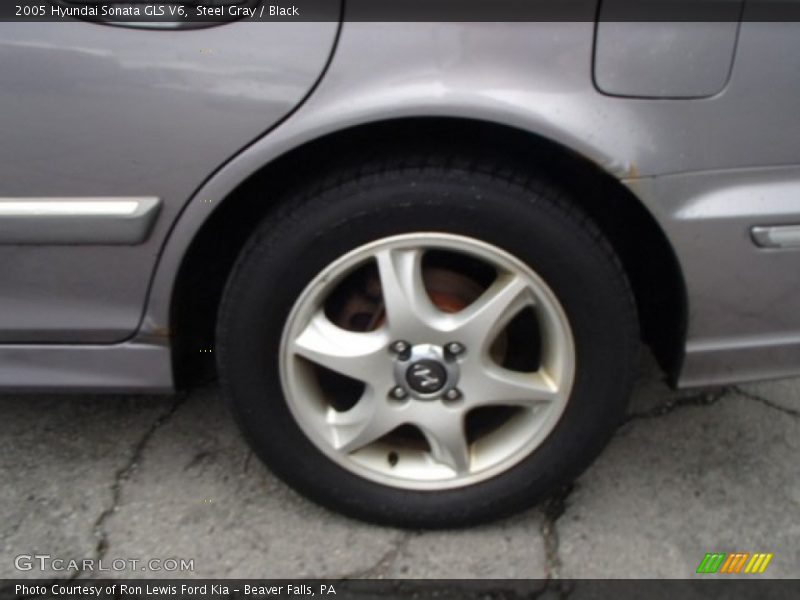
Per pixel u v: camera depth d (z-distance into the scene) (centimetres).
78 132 153
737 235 159
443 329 167
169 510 196
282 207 163
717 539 187
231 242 181
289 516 194
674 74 148
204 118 151
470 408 176
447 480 185
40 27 146
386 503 185
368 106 148
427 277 173
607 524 191
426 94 148
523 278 163
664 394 232
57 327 175
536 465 181
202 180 156
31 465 209
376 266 168
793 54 148
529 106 149
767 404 228
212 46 146
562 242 159
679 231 159
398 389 174
